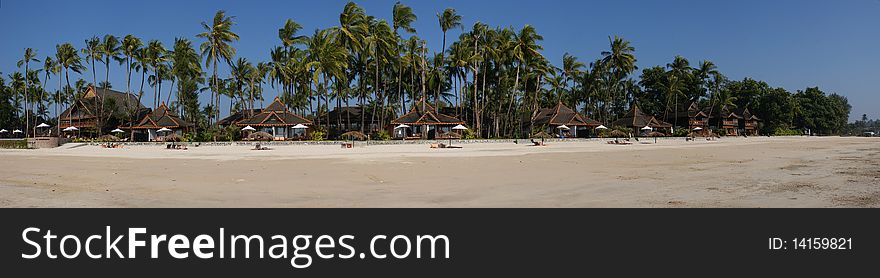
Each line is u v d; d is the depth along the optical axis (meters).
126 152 34.22
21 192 11.94
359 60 61.06
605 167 18.50
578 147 40.41
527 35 60.94
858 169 16.52
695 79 100.12
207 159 24.77
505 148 38.72
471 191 11.77
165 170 17.98
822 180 13.22
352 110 76.06
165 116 66.81
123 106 79.31
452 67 64.25
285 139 52.66
